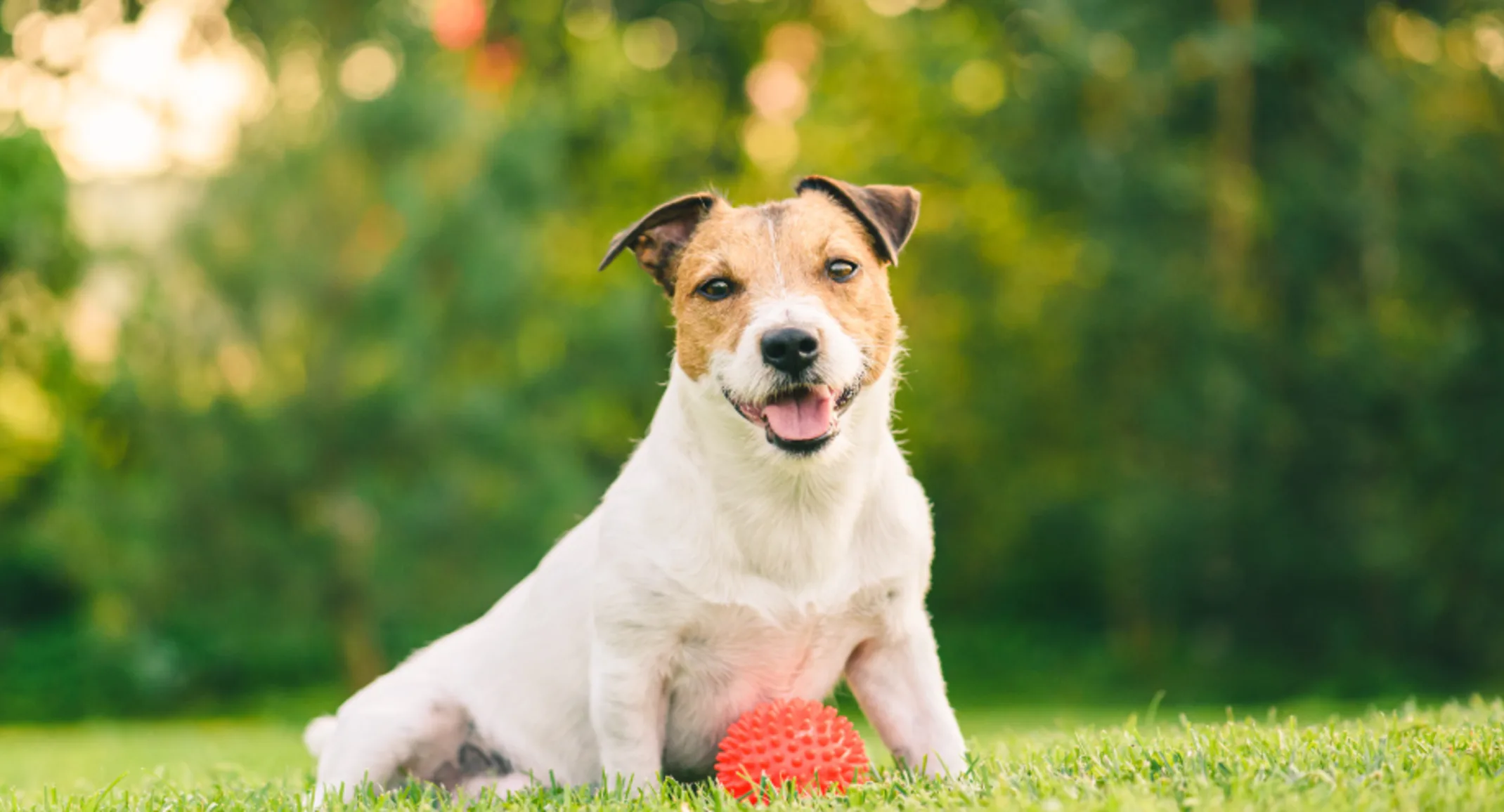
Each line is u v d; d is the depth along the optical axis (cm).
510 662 432
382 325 1473
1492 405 1487
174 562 1445
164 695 1688
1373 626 1595
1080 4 1580
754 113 2252
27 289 1519
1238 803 302
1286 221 1562
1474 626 1505
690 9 2277
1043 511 2002
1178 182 1575
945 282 1972
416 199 1466
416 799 407
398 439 1478
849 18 2100
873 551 394
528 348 1623
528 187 1576
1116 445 1772
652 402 1981
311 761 649
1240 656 1675
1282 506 1573
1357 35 1562
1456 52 1574
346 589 1489
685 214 446
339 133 1487
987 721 1152
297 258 1448
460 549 1469
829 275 402
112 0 1706
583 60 2066
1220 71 1555
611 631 386
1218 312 1590
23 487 1939
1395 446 1534
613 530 389
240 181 1472
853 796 344
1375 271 1562
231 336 1456
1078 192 1711
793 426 371
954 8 2002
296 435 1450
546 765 424
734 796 361
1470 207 1508
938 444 2097
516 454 1520
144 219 1482
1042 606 2167
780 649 390
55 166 1469
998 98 1855
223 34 1745
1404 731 416
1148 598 1694
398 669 467
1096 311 1689
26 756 829
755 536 382
